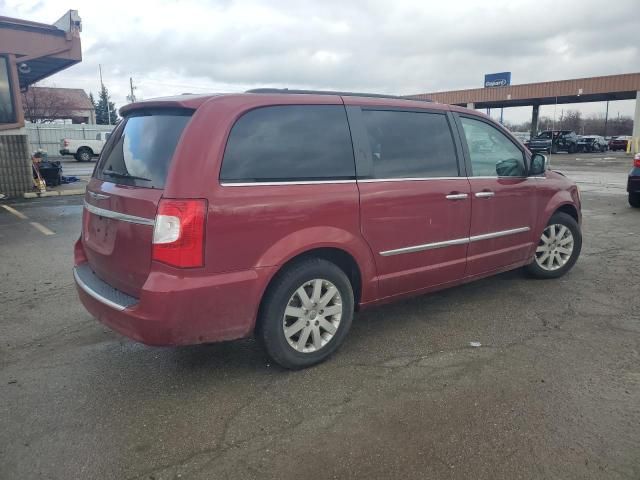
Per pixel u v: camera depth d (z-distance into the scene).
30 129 32.28
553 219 5.55
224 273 3.15
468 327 4.40
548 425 2.95
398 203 3.93
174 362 3.79
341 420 3.02
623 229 8.62
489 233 4.71
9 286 5.63
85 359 3.85
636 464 2.61
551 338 4.15
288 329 3.53
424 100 4.40
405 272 4.11
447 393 3.31
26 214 10.38
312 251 3.59
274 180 3.34
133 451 2.75
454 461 2.65
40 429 2.95
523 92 43.06
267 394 3.32
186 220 2.99
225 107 3.24
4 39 12.20
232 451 2.75
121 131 3.82
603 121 86.81
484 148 4.74
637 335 4.19
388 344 4.07
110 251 3.45
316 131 3.60
